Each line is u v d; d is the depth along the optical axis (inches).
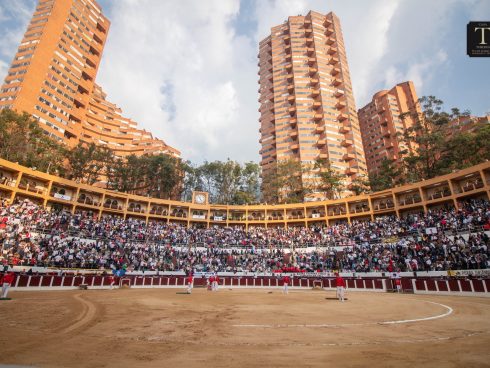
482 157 2292.1
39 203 1807.3
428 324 456.4
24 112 2149.4
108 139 4399.6
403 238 1638.8
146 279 1459.2
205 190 3193.9
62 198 1867.6
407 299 880.9
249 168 3102.9
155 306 669.9
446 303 759.1
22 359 258.7
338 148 4156.0
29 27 3422.7
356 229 1959.9
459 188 1759.4
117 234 1798.7
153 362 257.9
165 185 2871.6
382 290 1315.2
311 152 4133.9
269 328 423.2
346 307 677.9
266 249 1961.1
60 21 3540.8
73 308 602.5
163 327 426.9
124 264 1489.9
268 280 1592.0
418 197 1919.3
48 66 3284.9
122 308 623.5
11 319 464.8
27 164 2071.9
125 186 2723.9
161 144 4781.0
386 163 3068.4
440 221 1566.2
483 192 1611.7
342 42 5083.7
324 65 4677.7
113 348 306.2
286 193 3144.7
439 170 2456.9
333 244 1875.0
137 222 2082.9
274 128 4530.0
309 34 4948.3
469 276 1078.4
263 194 3314.5
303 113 4375.0
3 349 289.6
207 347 314.0
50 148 2320.4
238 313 573.3
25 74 3061.0
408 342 335.0
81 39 3782.0
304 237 2048.5
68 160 2765.7
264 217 2433.6
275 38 5123.0
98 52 4057.6
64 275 1221.7
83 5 3900.1
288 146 4315.9
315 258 1780.3
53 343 321.1
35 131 2164.1
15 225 1397.6
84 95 3762.3
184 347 313.7
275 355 281.3
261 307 671.1
